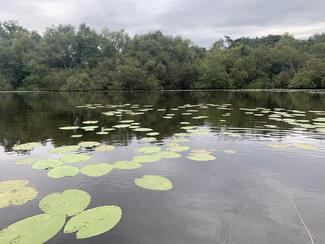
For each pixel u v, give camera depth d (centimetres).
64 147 671
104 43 4812
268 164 552
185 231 321
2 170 519
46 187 443
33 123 1062
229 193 419
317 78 4072
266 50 4938
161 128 940
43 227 317
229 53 5200
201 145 704
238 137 792
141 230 322
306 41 5741
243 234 315
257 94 2956
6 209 369
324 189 434
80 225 322
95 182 461
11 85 4428
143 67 4484
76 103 2009
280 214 358
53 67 4684
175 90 4341
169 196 408
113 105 1822
